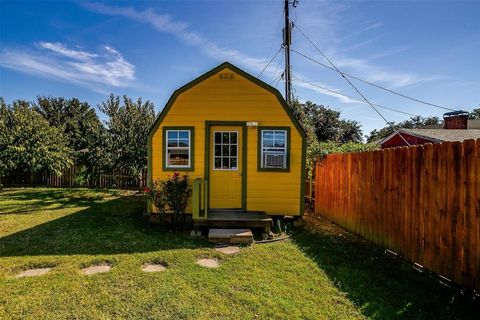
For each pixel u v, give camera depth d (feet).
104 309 10.57
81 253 16.72
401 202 15.97
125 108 44.96
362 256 16.79
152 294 11.71
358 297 11.80
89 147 46.24
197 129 25.46
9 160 43.27
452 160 12.23
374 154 18.98
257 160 25.53
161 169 25.52
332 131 102.89
